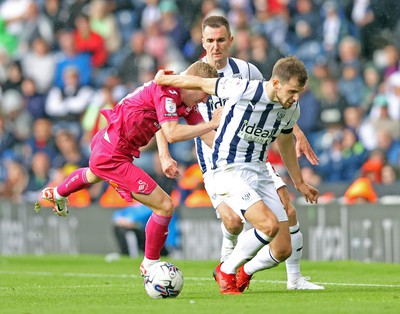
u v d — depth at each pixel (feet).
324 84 182.80
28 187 195.52
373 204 136.77
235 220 82.38
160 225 81.51
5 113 217.56
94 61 215.51
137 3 216.33
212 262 140.67
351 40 190.80
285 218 78.23
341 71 186.60
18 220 172.14
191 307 66.39
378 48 193.57
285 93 72.64
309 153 84.84
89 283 101.24
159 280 75.56
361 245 137.90
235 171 77.05
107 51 216.54
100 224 162.09
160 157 80.64
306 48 194.29
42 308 68.54
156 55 205.46
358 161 170.50
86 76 213.66
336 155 171.94
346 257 139.13
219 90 75.36
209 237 149.89
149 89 80.74
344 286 89.66
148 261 82.58
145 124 81.05
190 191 162.30
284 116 76.13
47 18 226.79
